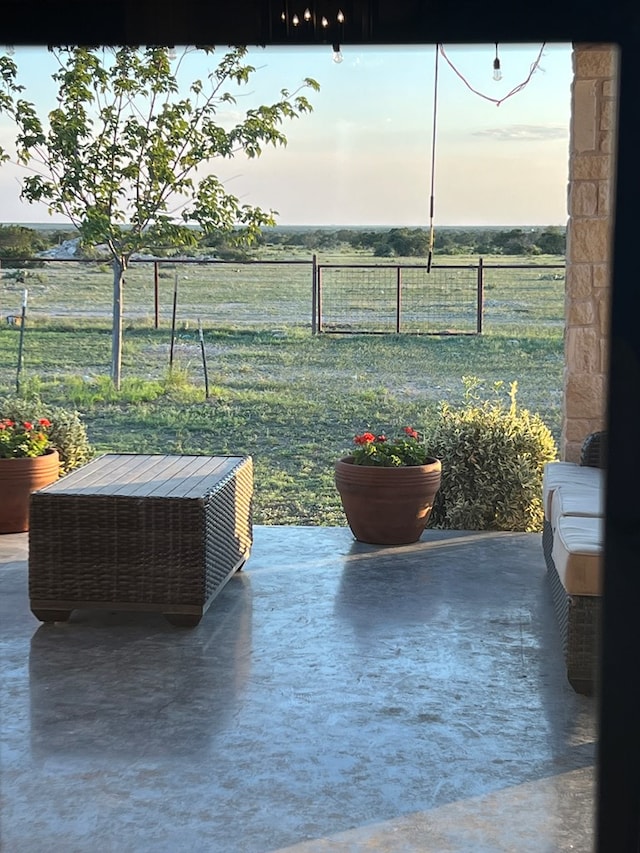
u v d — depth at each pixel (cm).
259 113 948
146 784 314
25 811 296
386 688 394
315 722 362
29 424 655
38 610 474
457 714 370
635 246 150
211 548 479
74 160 945
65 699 383
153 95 942
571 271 616
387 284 1191
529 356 1176
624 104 148
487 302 1192
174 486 490
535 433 655
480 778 319
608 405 153
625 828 165
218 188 962
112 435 1009
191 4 154
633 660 159
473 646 443
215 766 326
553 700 384
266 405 1088
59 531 470
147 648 441
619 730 162
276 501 838
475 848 276
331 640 450
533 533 639
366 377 1153
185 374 1134
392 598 511
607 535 157
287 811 297
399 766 327
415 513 610
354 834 284
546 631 463
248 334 1202
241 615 486
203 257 1147
